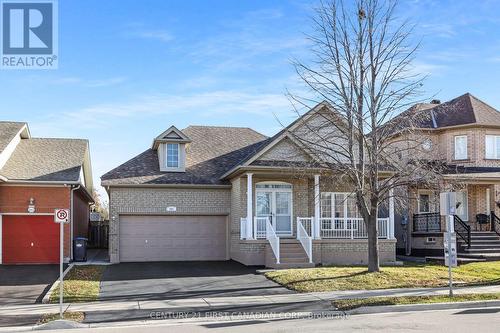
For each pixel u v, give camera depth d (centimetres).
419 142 2089
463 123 2984
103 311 1368
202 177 2667
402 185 2092
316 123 2388
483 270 2084
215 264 2402
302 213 2577
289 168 2339
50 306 1443
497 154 2991
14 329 1201
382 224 2528
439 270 2081
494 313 1348
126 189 2550
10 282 1867
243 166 2325
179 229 2617
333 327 1162
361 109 1923
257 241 2345
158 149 2745
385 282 1798
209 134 3083
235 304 1465
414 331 1102
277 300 1523
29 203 2445
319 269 2089
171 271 2144
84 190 2830
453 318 1269
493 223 2753
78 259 2511
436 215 2680
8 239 2434
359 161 2042
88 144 3050
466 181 2641
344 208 2614
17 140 2841
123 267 2283
